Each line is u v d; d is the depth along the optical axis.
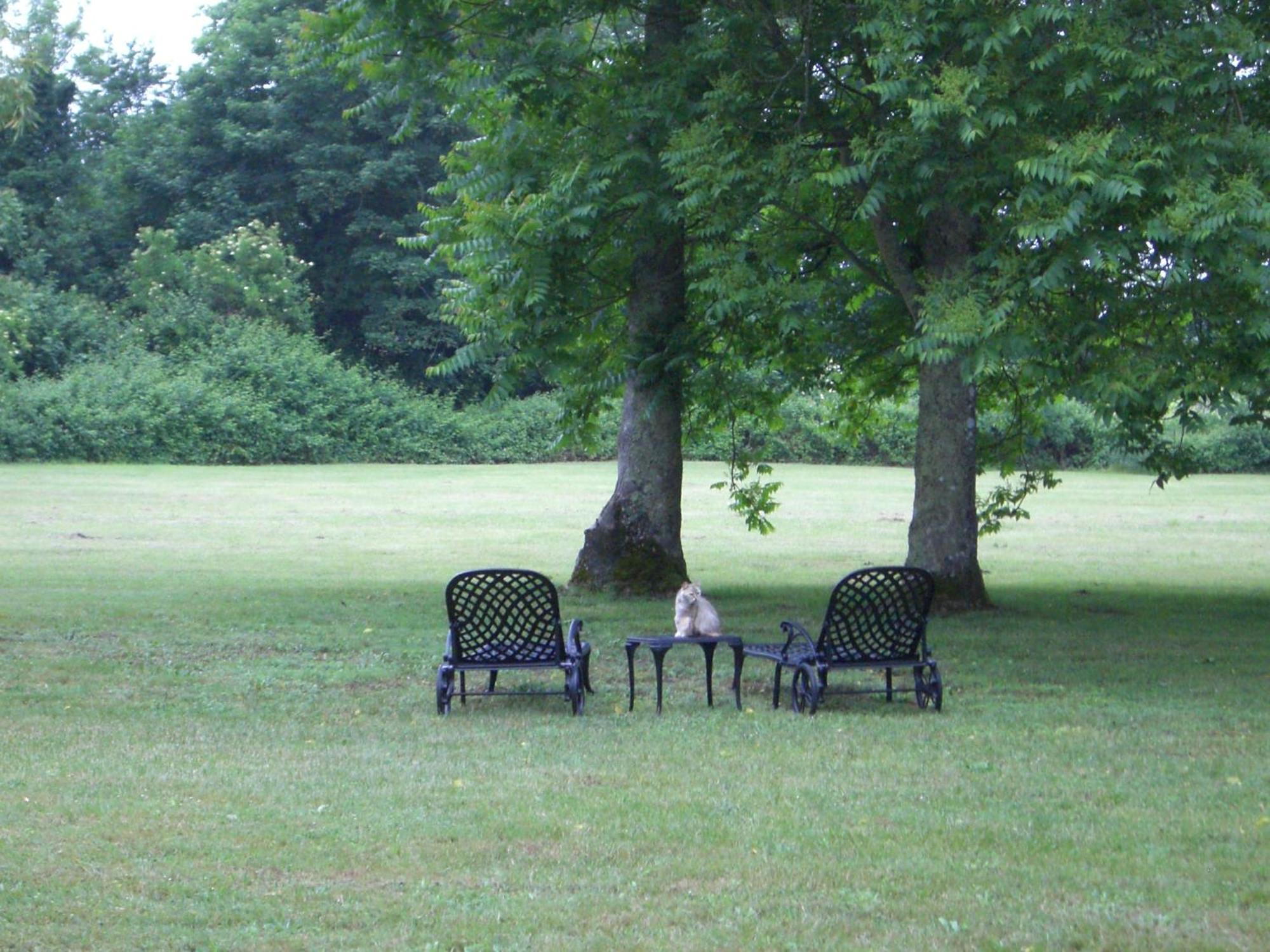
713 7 14.75
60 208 64.38
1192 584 20.48
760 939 5.34
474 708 10.42
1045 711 10.24
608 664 12.49
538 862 6.37
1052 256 11.69
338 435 58.94
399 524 31.05
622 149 14.50
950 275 13.33
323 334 64.31
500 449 61.78
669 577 17.44
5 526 28.89
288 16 64.56
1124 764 8.42
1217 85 11.51
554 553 24.86
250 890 5.94
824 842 6.68
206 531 28.75
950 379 15.81
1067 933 5.40
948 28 11.98
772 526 19.98
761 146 14.13
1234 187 10.69
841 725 9.66
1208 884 6.03
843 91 14.59
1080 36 11.56
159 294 59.88
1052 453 56.84
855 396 20.38
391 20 14.87
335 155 62.72
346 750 8.77
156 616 15.52
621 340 17.81
